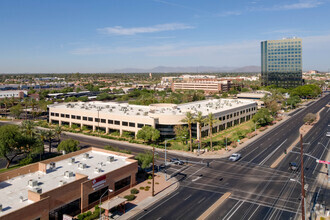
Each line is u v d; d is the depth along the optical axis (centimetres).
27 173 5703
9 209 4269
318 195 5844
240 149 9656
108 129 12312
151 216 4988
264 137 11556
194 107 14000
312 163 8038
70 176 5506
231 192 6028
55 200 4681
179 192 6072
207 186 6391
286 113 18438
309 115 14112
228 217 4922
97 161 6588
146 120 10994
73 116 13575
